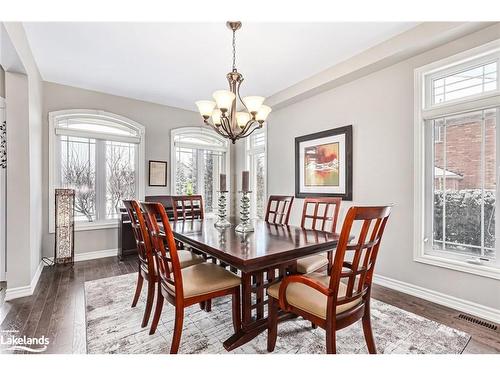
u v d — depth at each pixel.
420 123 2.59
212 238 1.98
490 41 2.12
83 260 3.85
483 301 2.17
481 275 2.18
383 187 2.91
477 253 2.28
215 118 2.46
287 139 4.21
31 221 2.68
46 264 3.57
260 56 2.95
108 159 4.20
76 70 3.31
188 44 2.69
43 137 3.59
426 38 2.32
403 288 2.72
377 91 2.96
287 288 1.62
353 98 3.22
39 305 2.36
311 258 2.30
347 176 3.26
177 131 4.81
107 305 2.37
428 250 2.59
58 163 3.79
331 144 3.47
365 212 1.29
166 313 2.24
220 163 5.50
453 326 2.02
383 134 2.91
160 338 1.85
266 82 3.71
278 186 4.40
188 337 1.87
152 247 1.85
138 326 2.01
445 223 2.49
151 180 4.52
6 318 2.13
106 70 3.31
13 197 2.56
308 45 2.72
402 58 2.67
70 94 3.81
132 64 3.14
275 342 1.72
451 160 2.45
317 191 3.68
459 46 2.31
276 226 2.61
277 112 4.40
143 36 2.54
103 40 2.61
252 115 2.30
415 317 2.15
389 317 2.15
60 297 2.54
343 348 1.73
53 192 3.66
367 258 1.44
